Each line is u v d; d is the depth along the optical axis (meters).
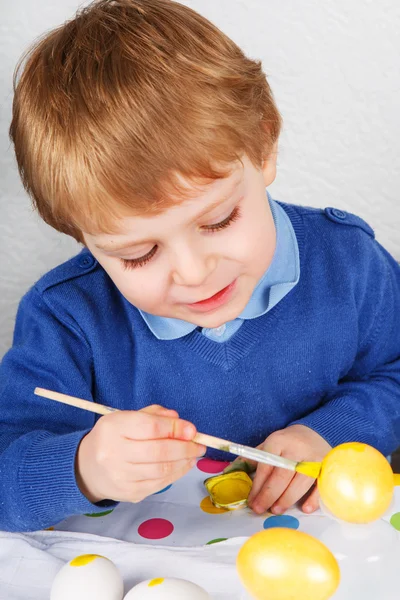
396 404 0.97
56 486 0.72
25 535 0.73
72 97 0.66
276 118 0.79
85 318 0.92
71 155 0.64
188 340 0.92
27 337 0.92
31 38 1.27
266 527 0.73
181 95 0.64
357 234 1.01
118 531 0.75
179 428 0.65
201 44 0.70
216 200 0.64
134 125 0.63
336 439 0.88
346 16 1.31
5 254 1.41
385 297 1.03
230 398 0.94
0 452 0.80
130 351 0.94
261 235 0.71
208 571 0.63
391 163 1.41
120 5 0.73
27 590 0.63
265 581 0.54
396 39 1.33
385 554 0.59
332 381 0.99
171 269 0.68
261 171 0.72
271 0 1.29
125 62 0.66
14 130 0.74
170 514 0.77
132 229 0.65
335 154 1.41
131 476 0.66
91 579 0.60
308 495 0.78
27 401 0.88
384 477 0.59
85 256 0.97
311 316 0.95
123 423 0.66
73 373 0.90
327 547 0.58
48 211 0.74
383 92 1.36
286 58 1.33
